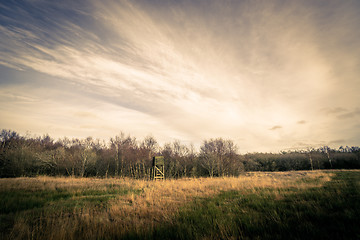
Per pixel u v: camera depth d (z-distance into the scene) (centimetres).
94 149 4331
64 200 1107
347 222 544
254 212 725
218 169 3250
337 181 1514
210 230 561
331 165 4291
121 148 4122
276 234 503
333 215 600
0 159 2825
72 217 734
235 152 3672
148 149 4394
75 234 561
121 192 1422
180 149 4244
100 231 566
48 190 1405
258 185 1492
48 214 785
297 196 940
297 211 693
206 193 1263
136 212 825
